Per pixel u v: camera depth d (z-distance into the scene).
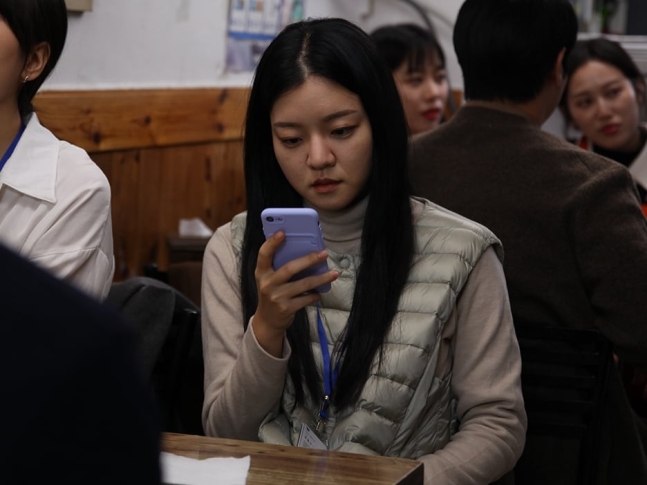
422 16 6.06
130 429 0.67
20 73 2.26
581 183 2.55
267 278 1.88
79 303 0.66
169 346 2.63
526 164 2.62
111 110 4.07
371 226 2.11
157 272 3.73
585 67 4.06
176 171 4.53
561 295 2.57
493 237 2.17
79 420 0.64
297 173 2.08
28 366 0.63
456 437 2.08
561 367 2.59
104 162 4.11
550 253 2.56
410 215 2.13
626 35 6.59
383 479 1.59
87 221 2.31
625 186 2.55
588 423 2.54
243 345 2.01
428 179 2.71
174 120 4.43
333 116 2.02
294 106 2.03
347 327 2.08
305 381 2.10
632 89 4.09
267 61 2.08
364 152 2.06
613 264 2.49
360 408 2.04
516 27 2.65
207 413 2.13
